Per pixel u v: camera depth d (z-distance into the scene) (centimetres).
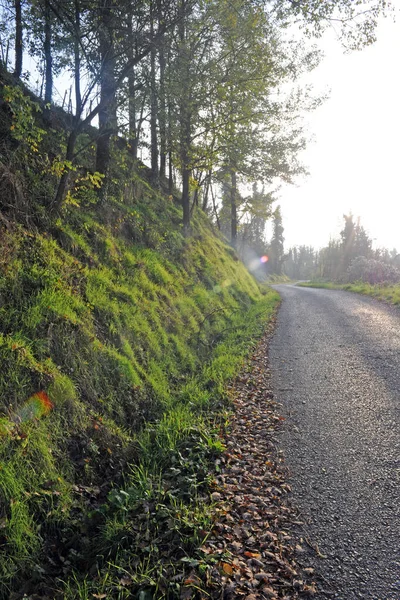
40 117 954
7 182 603
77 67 685
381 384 681
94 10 684
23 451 344
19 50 1012
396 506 358
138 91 819
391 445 468
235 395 670
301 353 962
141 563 302
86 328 557
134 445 471
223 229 4581
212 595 272
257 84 1123
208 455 464
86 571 304
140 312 754
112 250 846
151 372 646
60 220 712
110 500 363
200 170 1803
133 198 1259
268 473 430
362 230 5247
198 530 329
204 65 941
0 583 268
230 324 1259
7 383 380
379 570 288
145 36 727
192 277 1277
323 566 296
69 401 430
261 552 314
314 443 492
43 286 544
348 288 2880
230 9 806
